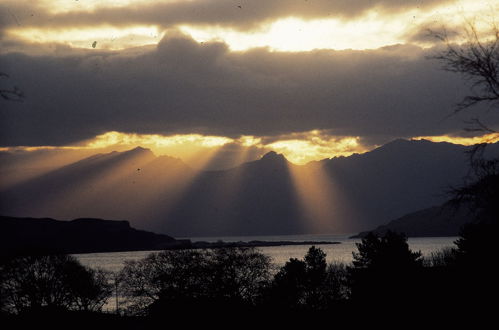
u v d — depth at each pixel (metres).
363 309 55.09
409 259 67.38
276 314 71.69
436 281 46.34
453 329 39.78
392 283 51.56
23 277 78.06
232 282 74.56
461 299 39.56
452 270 45.06
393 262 64.81
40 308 78.12
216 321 71.69
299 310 73.06
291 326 69.19
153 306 75.44
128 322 77.62
